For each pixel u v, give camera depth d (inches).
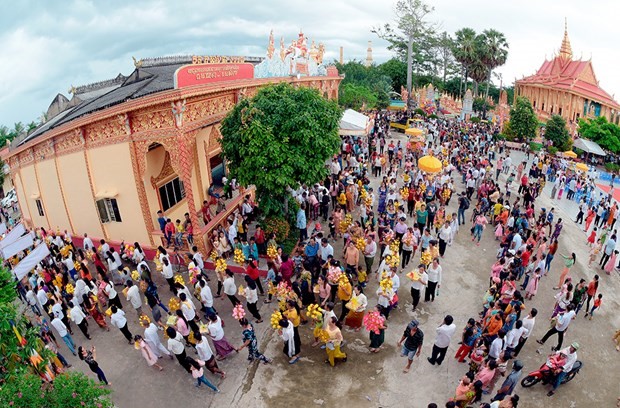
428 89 2498.8
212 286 588.1
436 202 869.2
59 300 511.8
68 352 482.3
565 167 1168.2
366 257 573.0
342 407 387.2
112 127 624.1
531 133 1752.0
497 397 366.9
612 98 2610.7
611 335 499.5
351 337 479.5
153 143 623.5
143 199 651.5
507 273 509.0
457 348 463.5
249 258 585.3
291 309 429.1
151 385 423.2
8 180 1604.3
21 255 713.6
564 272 577.3
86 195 705.6
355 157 1079.6
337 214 701.3
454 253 684.7
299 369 434.0
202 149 783.1
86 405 272.4
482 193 825.5
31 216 887.1
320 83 1194.6
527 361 450.0
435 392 402.0
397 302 541.0
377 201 891.4
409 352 414.3
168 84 698.8
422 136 1298.0
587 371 439.5
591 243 749.3
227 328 502.6
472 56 2470.5
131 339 488.7
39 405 262.2
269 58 861.8
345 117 1101.1
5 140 1822.1
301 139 576.4
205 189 801.6
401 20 2271.2
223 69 658.8
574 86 2486.5
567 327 469.1
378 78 2284.7
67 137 677.3
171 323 426.3
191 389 415.5
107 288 521.3
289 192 670.5
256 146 556.4
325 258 560.4
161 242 668.7
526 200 815.7
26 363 347.3
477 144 1311.5
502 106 2183.8
